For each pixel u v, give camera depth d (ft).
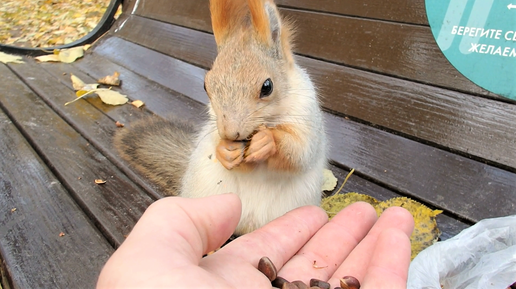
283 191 0.69
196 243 0.42
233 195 0.48
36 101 1.24
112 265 0.37
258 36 0.65
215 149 0.66
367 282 0.45
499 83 0.81
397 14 0.98
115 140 1.00
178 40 1.38
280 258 0.57
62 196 0.84
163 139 0.98
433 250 0.56
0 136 1.06
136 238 0.39
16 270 0.64
